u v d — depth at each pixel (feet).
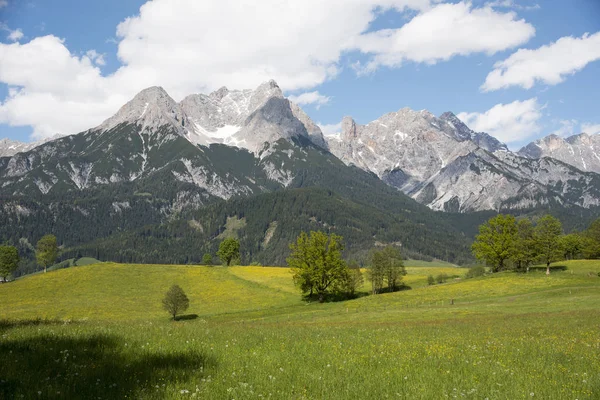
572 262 359.66
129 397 35.47
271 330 88.79
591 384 44.09
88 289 320.09
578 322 112.57
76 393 35.94
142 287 331.57
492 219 355.36
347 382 42.93
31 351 50.39
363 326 113.60
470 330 98.78
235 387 39.32
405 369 49.75
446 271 442.50
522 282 281.54
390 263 324.80
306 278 295.89
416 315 173.88
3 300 290.35
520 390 41.68
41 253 437.99
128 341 60.08
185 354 52.54
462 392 40.32
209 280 359.25
